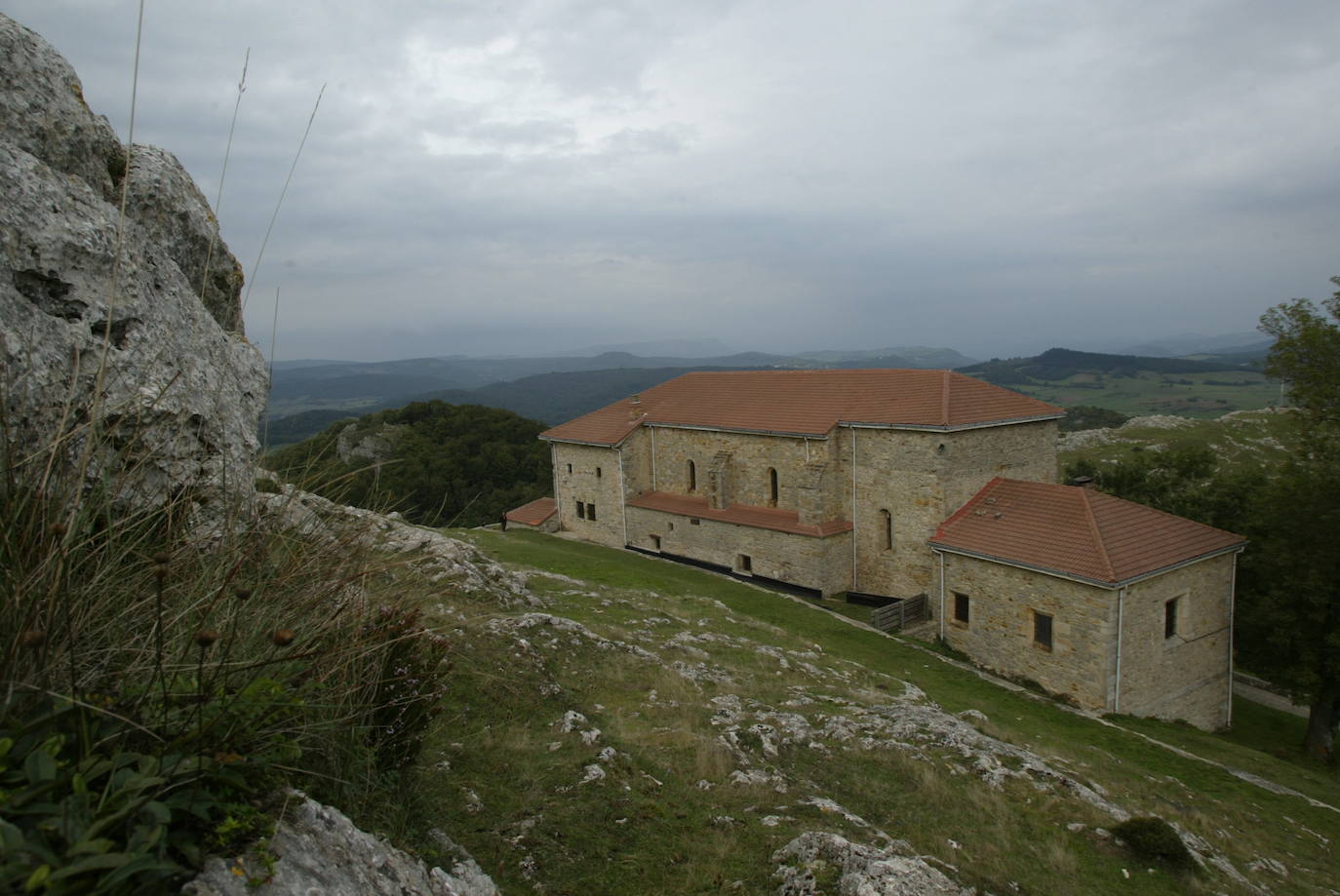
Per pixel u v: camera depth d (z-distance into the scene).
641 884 7.68
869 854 8.45
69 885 3.24
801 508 36.41
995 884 9.56
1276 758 24.56
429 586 9.08
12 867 3.14
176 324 8.77
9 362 6.04
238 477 7.55
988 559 27.48
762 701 16.28
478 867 6.69
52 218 7.34
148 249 9.06
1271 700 34.06
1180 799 16.97
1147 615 24.80
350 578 6.57
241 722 4.70
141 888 3.61
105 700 4.30
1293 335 26.47
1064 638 25.12
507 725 10.88
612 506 46.69
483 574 20.41
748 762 11.97
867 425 34.16
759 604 33.34
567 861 7.71
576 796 9.14
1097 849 11.95
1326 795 20.48
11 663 3.95
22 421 5.65
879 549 34.59
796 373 42.00
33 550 4.44
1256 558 28.44
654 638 20.62
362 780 6.53
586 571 33.78
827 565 35.06
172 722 4.51
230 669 4.66
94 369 6.92
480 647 13.41
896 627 31.62
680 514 42.12
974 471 32.62
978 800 12.63
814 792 11.54
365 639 6.93
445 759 9.02
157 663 4.29
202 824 4.20
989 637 27.88
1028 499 29.41
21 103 8.17
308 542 6.82
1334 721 26.61
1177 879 11.49
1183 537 26.64
